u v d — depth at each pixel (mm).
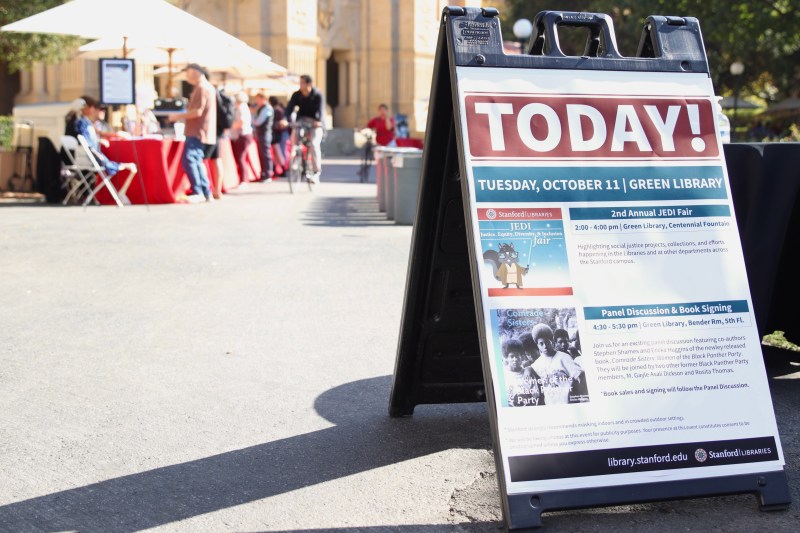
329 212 14695
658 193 3562
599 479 3273
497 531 3336
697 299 3514
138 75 32938
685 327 3479
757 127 42562
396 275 8766
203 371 5477
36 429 4477
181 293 7816
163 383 5234
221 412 4730
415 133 47250
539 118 3494
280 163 24312
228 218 13477
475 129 3426
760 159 4633
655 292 3477
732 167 4734
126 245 10516
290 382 5262
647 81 3646
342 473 3922
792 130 39219
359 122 47625
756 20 26281
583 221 3463
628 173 3545
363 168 23516
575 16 3654
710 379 3459
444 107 3738
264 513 3510
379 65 47562
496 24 3543
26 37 18953
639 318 3438
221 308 7223
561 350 3340
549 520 3377
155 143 15148
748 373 3500
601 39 3695
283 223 12969
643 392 3383
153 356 5809
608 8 37781
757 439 3449
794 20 25969
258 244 10758
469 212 3365
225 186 19000
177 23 14875
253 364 5633
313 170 19766
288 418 4641
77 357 5785
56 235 11289
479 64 3486
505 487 3203
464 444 4277
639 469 3316
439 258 4070
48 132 17344
